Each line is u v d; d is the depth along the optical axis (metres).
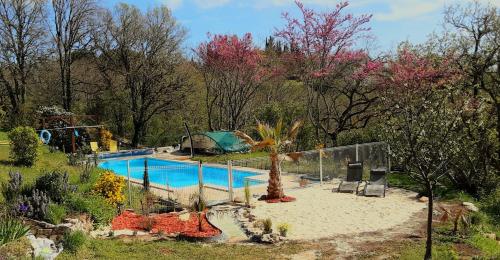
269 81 38.66
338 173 20.36
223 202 15.77
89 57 41.00
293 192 17.61
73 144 29.02
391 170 21.44
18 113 33.09
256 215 14.16
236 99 36.78
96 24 38.34
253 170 22.55
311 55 28.70
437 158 10.12
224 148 29.98
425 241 11.30
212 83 39.38
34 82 38.44
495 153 19.64
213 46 35.03
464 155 16.41
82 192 13.32
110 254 9.62
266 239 11.31
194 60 38.75
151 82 38.38
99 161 23.31
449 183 18.66
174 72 38.84
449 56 20.77
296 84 42.28
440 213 14.23
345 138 29.25
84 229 11.14
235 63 34.53
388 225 12.96
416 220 13.45
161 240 11.20
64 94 38.38
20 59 36.19
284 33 29.00
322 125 31.72
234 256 10.10
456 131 10.68
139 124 39.19
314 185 18.84
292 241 11.45
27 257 8.31
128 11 38.31
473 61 19.95
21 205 10.88
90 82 41.50
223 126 39.91
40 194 11.69
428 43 22.89
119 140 39.41
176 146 37.06
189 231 12.03
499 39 19.61
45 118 29.98
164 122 43.28
